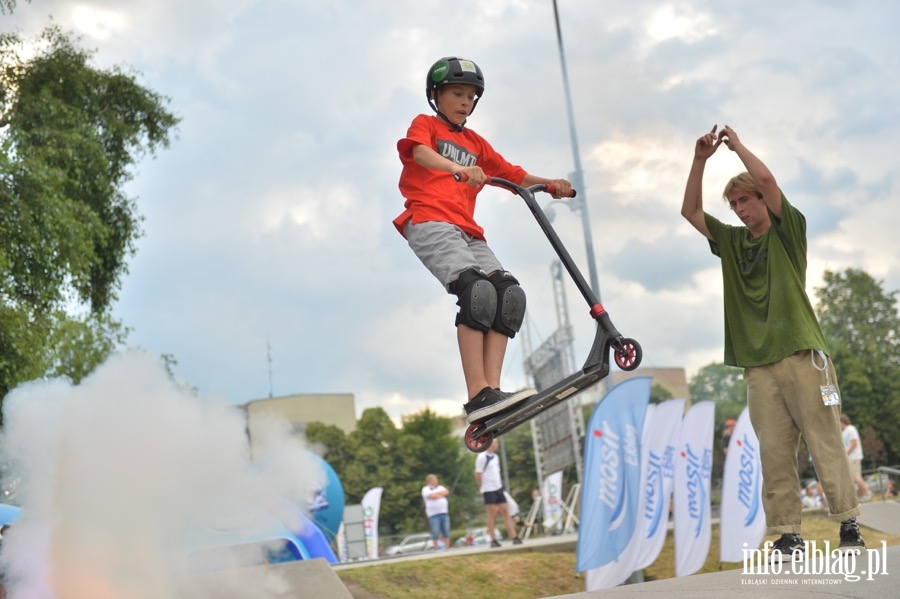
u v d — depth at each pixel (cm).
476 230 340
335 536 1166
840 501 374
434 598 794
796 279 394
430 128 342
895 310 3862
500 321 330
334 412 4922
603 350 299
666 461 891
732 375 6172
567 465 2041
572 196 365
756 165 398
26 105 1220
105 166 1274
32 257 1123
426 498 1275
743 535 909
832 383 385
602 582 770
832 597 237
